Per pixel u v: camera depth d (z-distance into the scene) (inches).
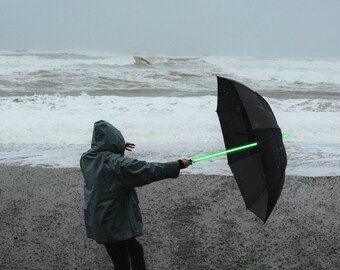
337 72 960.9
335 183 267.0
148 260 185.2
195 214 228.8
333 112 497.7
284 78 900.0
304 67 1154.0
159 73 925.8
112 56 1664.6
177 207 237.1
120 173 134.2
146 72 938.7
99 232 136.7
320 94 687.7
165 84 780.0
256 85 800.9
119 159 135.4
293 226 214.8
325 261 184.4
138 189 259.9
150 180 134.6
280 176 127.5
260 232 209.5
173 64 1229.1
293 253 190.9
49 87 715.4
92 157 139.3
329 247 195.5
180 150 342.6
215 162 310.3
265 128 127.2
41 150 346.0
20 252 192.7
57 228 215.0
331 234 206.7
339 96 668.7
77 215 228.7
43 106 511.5
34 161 314.3
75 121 428.8
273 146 126.8
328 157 324.8
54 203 243.1
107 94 654.5
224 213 229.6
